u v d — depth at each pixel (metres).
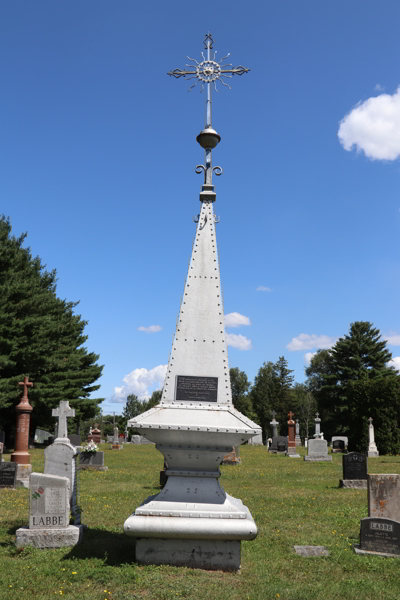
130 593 6.04
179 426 7.45
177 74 9.74
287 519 10.97
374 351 71.81
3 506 12.44
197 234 9.00
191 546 7.05
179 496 7.39
